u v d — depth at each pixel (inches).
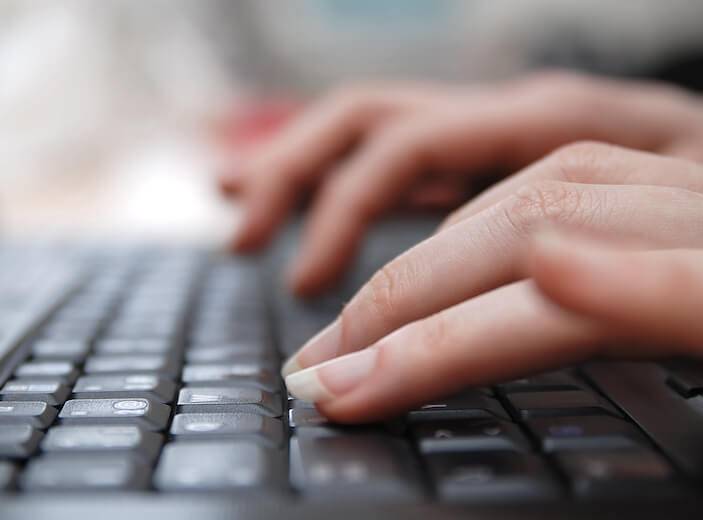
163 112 55.6
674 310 9.7
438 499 8.8
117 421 10.6
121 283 19.7
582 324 10.5
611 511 8.5
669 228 12.3
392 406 10.8
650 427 10.6
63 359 13.4
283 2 60.1
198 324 16.1
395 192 25.3
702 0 58.8
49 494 8.7
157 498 8.7
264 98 60.3
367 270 22.5
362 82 61.5
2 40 45.9
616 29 57.1
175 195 38.2
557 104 26.2
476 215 12.9
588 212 12.5
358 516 8.4
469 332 10.9
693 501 8.7
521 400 11.3
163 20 55.9
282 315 17.3
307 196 28.5
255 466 9.3
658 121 25.8
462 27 60.9
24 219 32.9
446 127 26.1
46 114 43.5
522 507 8.6
